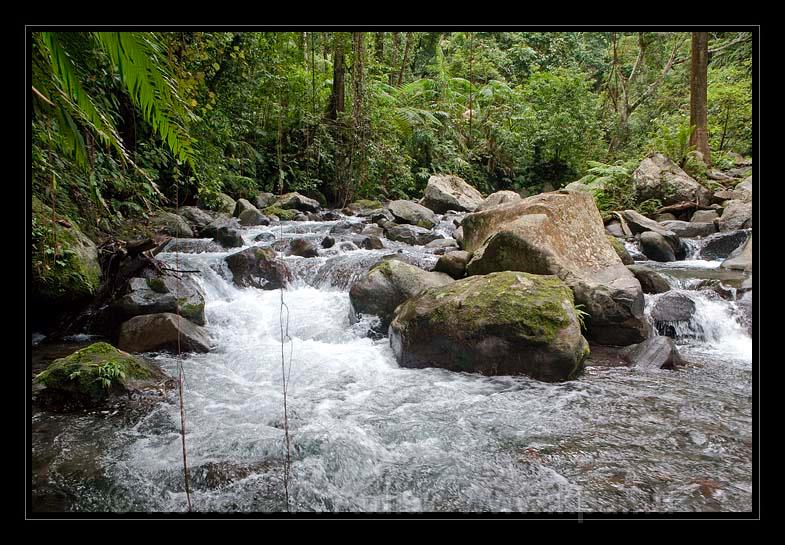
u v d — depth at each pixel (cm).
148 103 157
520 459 237
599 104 1683
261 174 1148
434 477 223
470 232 534
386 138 1314
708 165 1186
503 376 343
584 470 227
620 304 394
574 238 461
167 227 718
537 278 373
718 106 1544
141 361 336
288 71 1152
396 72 1769
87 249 459
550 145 1512
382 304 438
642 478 219
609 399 304
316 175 1217
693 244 731
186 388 329
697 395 310
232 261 551
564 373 332
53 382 295
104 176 607
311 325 461
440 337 357
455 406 298
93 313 440
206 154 888
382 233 820
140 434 263
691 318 429
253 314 480
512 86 2080
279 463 235
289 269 571
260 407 301
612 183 1039
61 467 230
